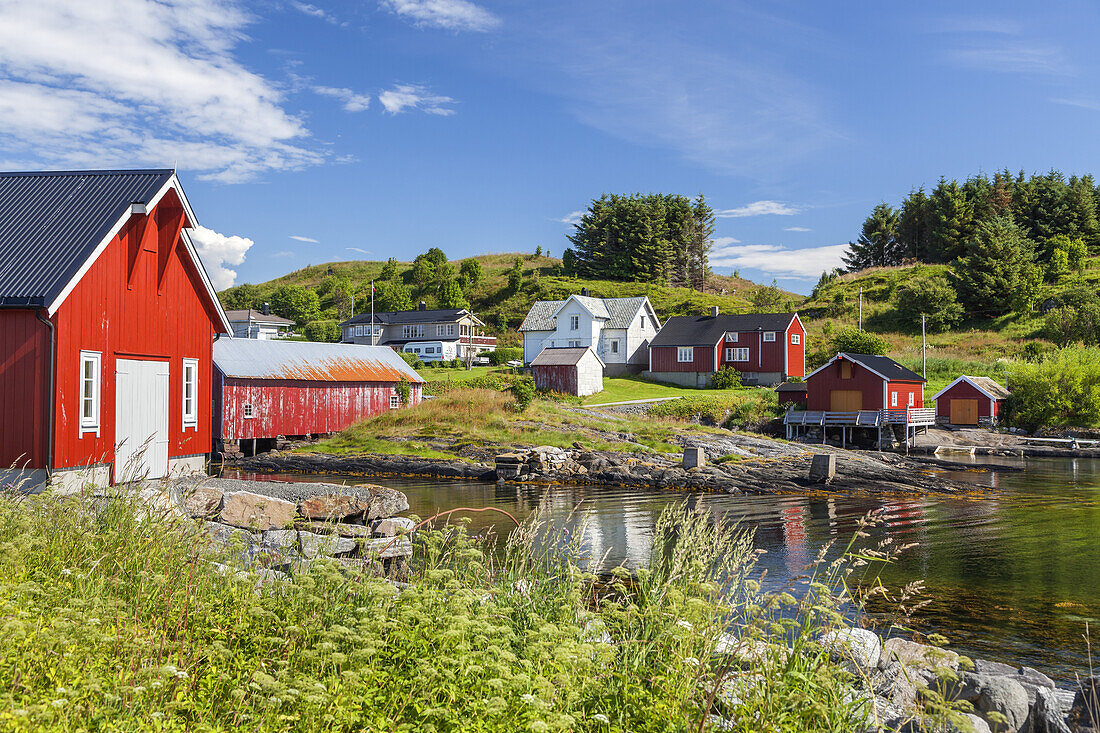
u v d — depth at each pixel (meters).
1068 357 51.12
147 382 15.95
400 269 138.62
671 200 123.44
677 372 64.94
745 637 5.22
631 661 5.28
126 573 6.43
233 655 4.95
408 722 4.32
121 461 15.03
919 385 51.53
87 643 4.75
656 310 96.69
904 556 17.42
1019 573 15.80
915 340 75.19
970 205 106.38
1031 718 5.98
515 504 24.50
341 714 4.20
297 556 9.52
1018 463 38.34
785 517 22.83
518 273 109.56
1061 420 49.25
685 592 6.04
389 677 4.73
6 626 4.35
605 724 4.45
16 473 13.34
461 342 83.31
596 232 118.06
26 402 13.40
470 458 34.62
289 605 6.11
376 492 12.38
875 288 93.38
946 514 23.50
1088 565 16.52
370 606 6.00
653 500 25.83
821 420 46.31
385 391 44.75
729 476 29.72
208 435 18.12
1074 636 11.68
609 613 5.91
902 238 119.56
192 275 17.53
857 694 5.10
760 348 63.31
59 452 13.43
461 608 5.36
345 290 120.00
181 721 4.13
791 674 4.61
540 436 37.75
